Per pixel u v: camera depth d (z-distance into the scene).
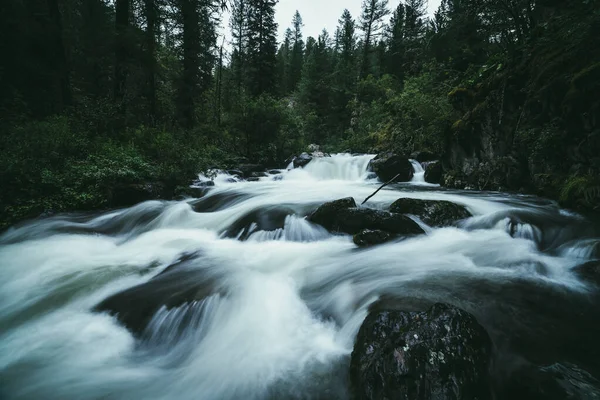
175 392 3.05
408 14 35.16
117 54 15.23
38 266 5.84
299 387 2.98
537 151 8.69
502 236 6.61
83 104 14.09
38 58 13.63
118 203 9.70
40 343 3.78
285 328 3.95
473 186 11.09
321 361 3.32
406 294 4.25
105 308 4.43
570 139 7.81
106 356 3.60
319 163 17.83
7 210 7.92
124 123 14.40
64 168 9.58
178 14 17.97
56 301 4.64
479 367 2.58
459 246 6.06
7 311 4.41
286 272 5.41
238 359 3.45
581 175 7.52
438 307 3.14
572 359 2.97
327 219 7.16
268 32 31.67
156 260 6.16
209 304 4.37
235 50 35.59
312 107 37.00
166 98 20.89
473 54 18.11
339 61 37.81
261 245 6.77
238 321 4.10
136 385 3.16
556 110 8.17
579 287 4.33
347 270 5.27
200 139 17.62
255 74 31.39
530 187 9.28
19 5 12.84
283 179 16.59
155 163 12.09
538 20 11.20
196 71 19.20
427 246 6.09
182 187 11.65
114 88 15.48
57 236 7.32
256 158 19.89
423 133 16.03
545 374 2.78
